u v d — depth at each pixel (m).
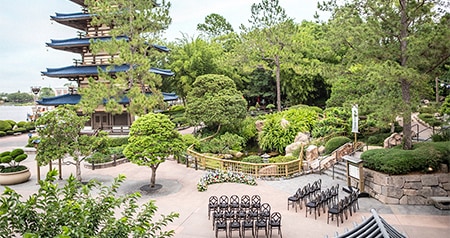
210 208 12.68
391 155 14.45
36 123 16.59
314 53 36.31
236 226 10.80
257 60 37.12
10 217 4.48
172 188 16.89
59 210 4.79
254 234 11.26
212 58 44.94
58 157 16.55
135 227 5.07
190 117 30.05
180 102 62.66
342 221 11.98
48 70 36.69
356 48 16.14
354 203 13.06
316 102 43.16
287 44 34.06
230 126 30.20
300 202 13.76
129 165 22.58
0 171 18.08
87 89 28.53
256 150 28.42
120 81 29.03
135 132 16.58
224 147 26.33
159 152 16.11
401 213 12.80
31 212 4.64
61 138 16.95
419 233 10.89
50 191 5.00
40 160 16.45
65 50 38.06
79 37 37.38
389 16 14.95
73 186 5.45
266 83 44.41
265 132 26.95
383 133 23.25
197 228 11.77
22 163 23.41
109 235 4.84
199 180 18.30
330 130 23.70
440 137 17.83
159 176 19.41
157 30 30.84
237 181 17.83
